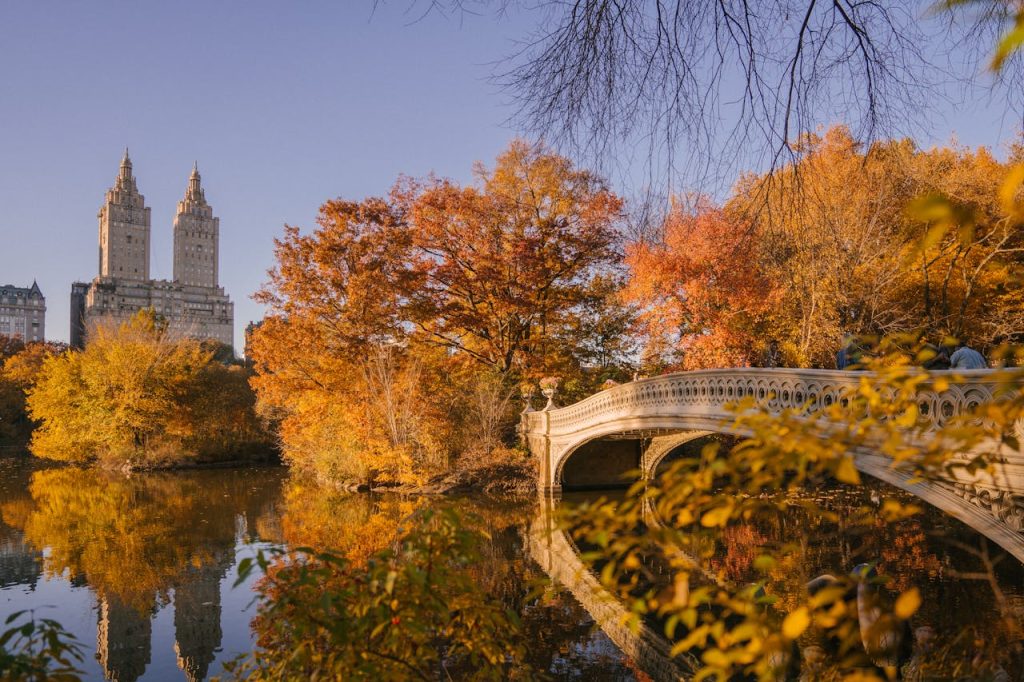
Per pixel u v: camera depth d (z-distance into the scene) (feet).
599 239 87.30
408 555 10.72
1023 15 3.54
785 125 12.67
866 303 51.19
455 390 89.30
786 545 7.85
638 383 56.13
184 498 77.66
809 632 22.22
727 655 5.90
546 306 94.02
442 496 74.59
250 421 131.75
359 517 61.26
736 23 12.29
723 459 6.70
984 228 47.06
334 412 92.17
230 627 33.53
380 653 10.48
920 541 42.14
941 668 20.16
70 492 84.07
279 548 10.82
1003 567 35.86
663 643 28.45
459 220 91.76
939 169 49.37
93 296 538.88
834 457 6.01
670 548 7.32
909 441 7.32
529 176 85.81
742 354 67.26
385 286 88.33
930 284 52.49
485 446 82.84
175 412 122.62
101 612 36.14
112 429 119.14
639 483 7.23
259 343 93.66
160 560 47.11
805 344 56.03
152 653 30.30
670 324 71.15
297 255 92.27
